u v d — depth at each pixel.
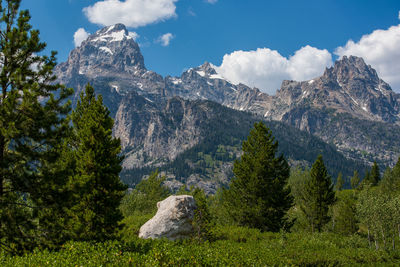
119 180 22.48
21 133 15.33
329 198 51.16
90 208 20.55
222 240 24.67
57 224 16.33
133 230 26.28
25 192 15.88
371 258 27.30
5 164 15.00
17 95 15.63
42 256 12.28
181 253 14.78
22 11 17.05
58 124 16.72
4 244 14.61
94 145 21.62
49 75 17.23
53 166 16.44
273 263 18.28
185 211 24.03
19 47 16.41
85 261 11.71
